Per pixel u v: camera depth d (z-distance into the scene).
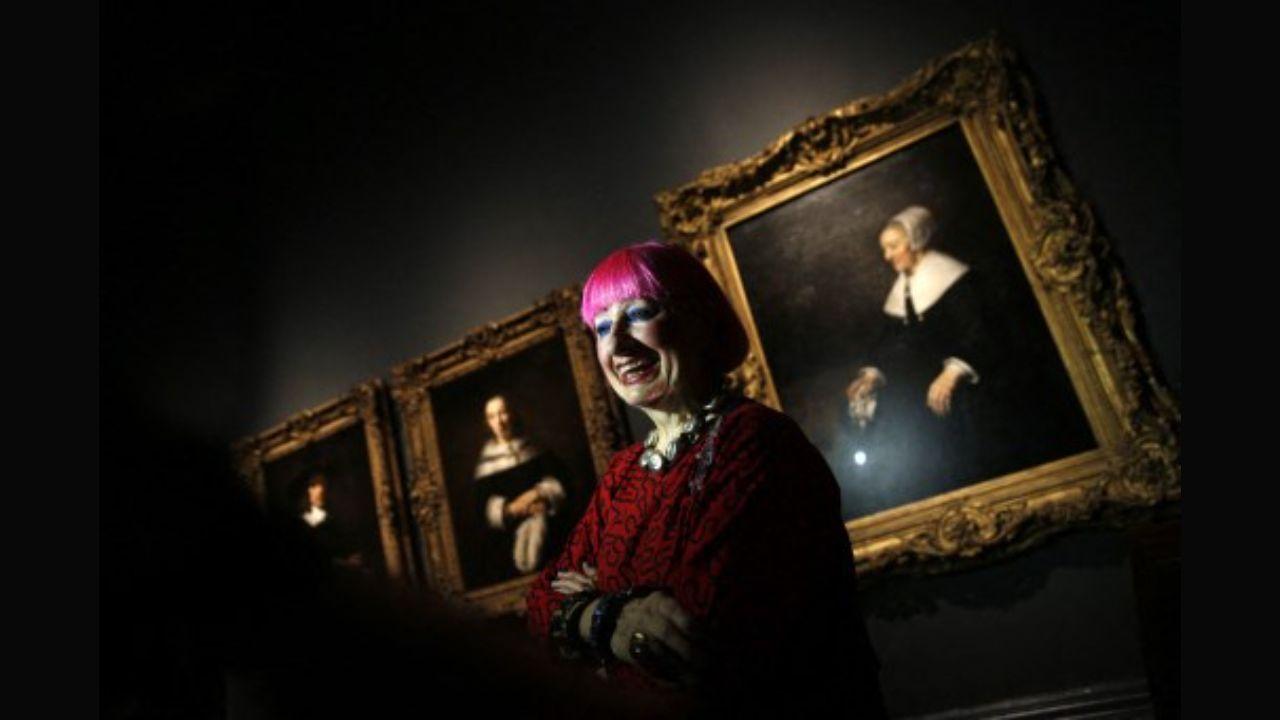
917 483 2.27
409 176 3.71
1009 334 2.21
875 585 2.31
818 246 2.54
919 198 2.40
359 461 3.48
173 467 0.32
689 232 2.74
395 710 0.37
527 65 3.40
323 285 3.92
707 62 2.93
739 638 1.05
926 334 2.33
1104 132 2.20
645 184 3.01
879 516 2.28
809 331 2.51
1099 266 2.09
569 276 3.15
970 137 2.33
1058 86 2.29
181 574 0.31
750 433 1.29
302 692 0.35
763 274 2.61
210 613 0.33
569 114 3.25
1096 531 2.06
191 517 0.32
